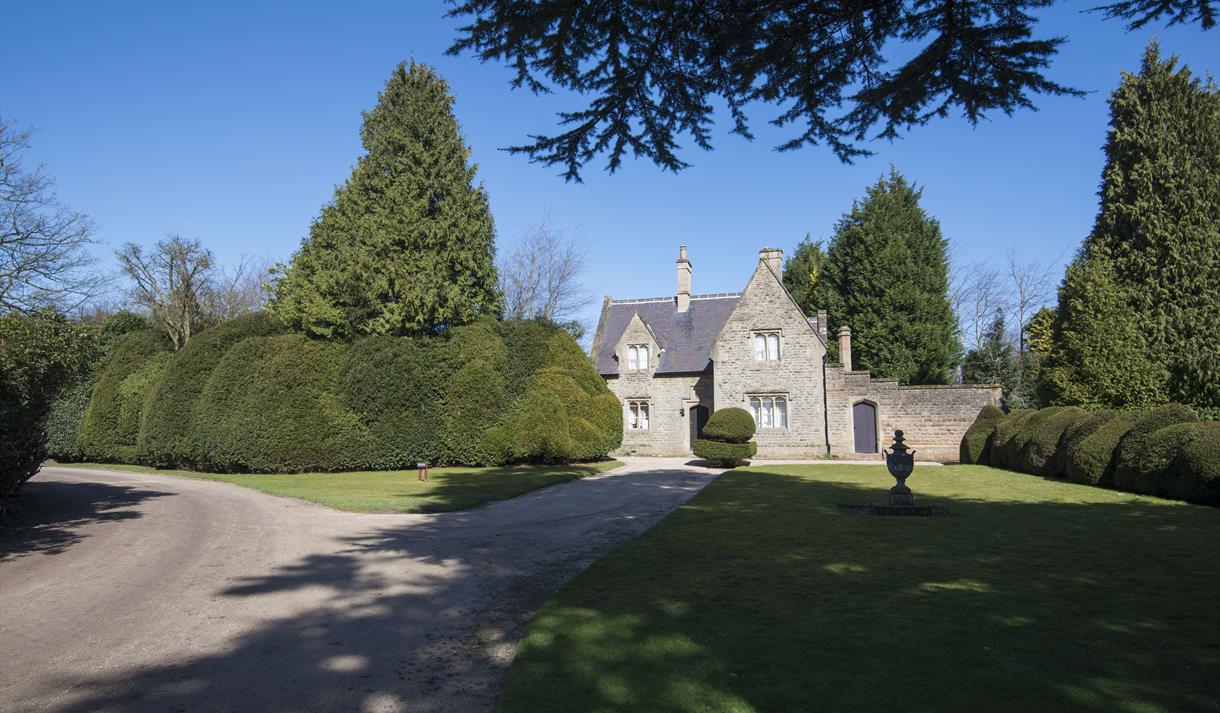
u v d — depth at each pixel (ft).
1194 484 42.52
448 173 87.81
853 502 45.27
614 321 116.37
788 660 15.92
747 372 98.32
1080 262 79.97
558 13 17.02
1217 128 72.54
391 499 48.93
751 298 99.14
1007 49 17.52
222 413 75.41
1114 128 77.92
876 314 121.29
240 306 154.71
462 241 88.74
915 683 14.34
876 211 122.11
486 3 16.78
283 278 95.61
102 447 90.27
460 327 85.51
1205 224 70.90
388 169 86.43
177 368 81.41
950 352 121.70
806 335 96.43
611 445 89.61
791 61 18.81
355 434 75.87
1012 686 14.07
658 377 106.01
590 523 39.58
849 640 17.13
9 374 38.86
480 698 14.90
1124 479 49.88
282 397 74.43
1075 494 48.19
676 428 104.63
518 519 41.14
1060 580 22.88
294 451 73.51
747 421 82.58
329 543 33.19
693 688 14.49
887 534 32.42
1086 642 16.67
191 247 130.21
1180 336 70.23
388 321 81.71
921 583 22.77
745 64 18.86
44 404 42.06
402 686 15.61
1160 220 72.59
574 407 86.84
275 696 15.05
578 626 19.07
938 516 38.19
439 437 80.33
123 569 27.71
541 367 89.35
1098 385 71.00
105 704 14.58
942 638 17.12
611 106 19.99
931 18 17.24
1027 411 75.46
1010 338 144.05
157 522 39.52
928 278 121.08
